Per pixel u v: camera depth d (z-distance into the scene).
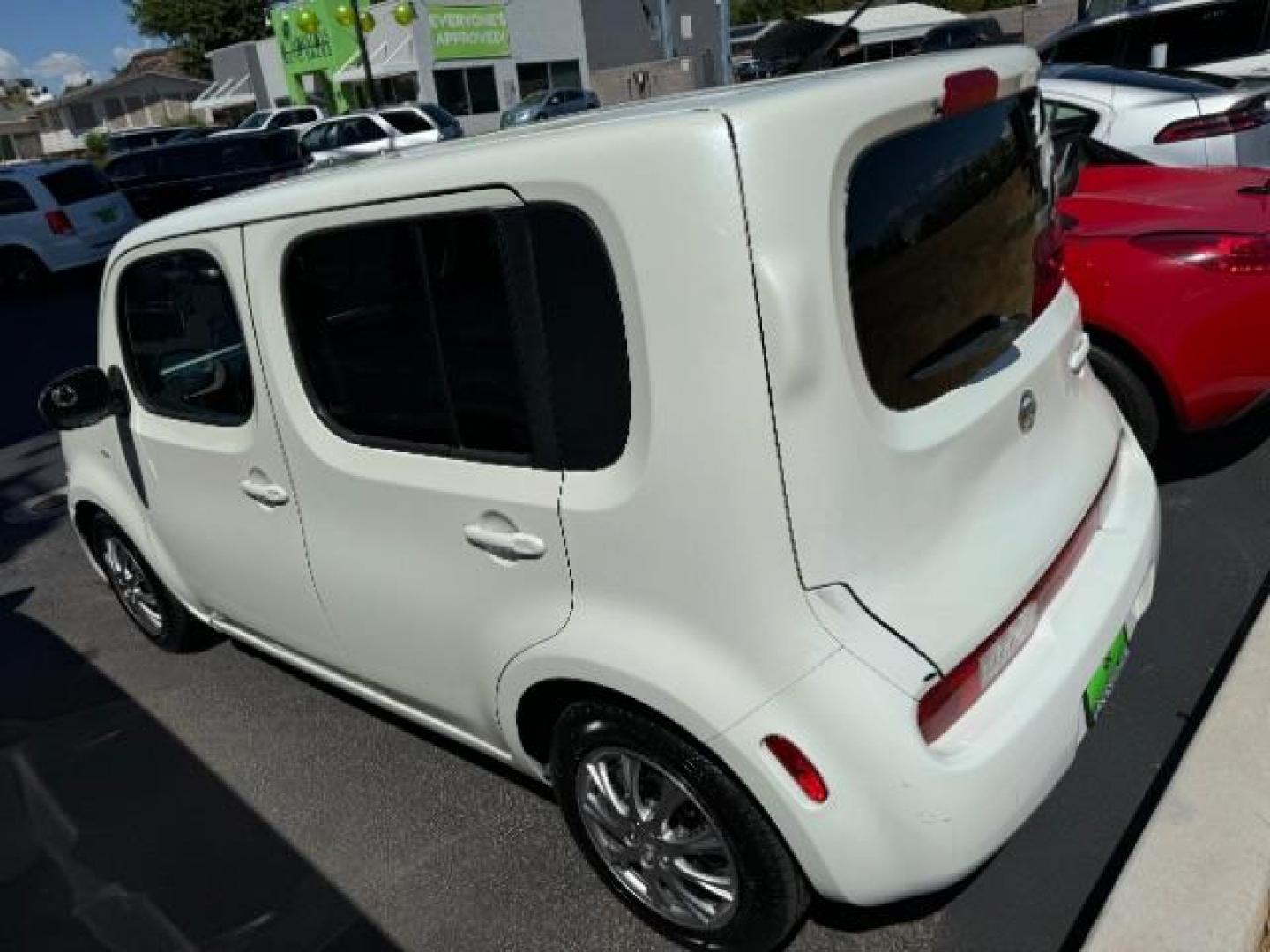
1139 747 2.58
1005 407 2.00
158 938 2.51
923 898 2.26
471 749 2.66
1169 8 7.77
